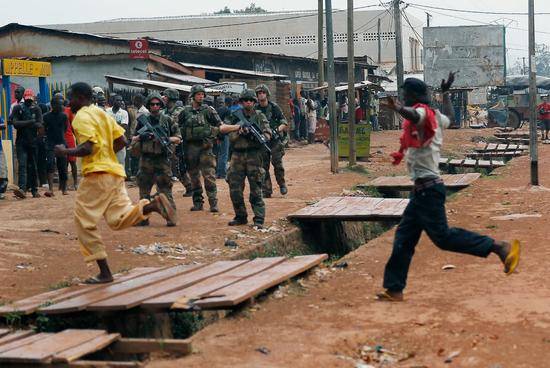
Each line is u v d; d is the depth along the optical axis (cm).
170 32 6688
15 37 3128
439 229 766
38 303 786
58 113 1650
